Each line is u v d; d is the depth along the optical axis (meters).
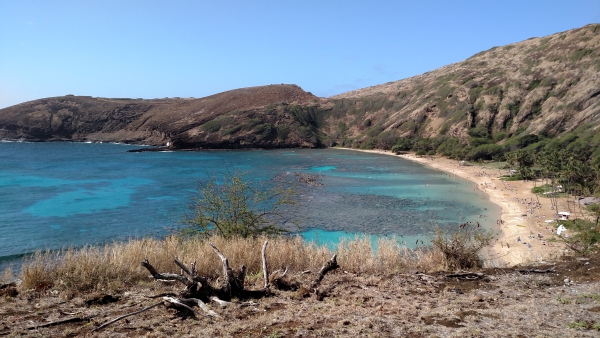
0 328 5.55
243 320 5.92
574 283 7.76
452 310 6.24
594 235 13.85
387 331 5.32
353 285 7.96
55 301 6.94
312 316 5.96
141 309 6.42
